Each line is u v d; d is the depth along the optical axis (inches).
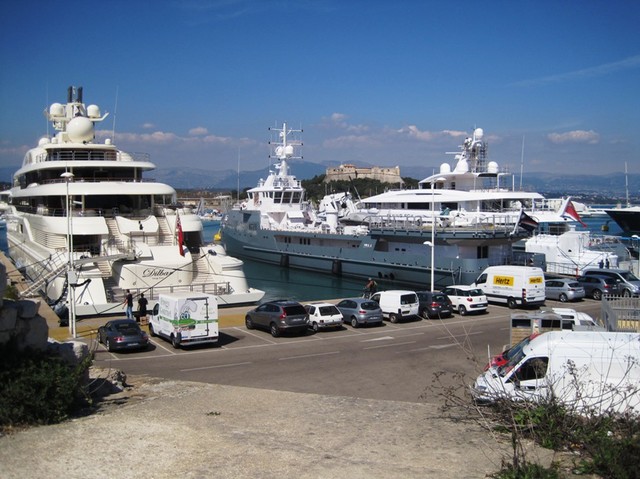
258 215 2527.1
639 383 430.6
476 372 738.2
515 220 1844.2
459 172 2220.7
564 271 1825.8
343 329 1086.4
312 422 442.3
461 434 407.8
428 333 1035.9
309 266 2269.9
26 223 1615.4
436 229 1745.8
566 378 444.1
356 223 2329.0
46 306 1137.4
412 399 610.2
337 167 7303.2
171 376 731.4
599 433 356.5
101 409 471.8
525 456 343.0
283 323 990.4
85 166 1418.6
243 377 725.3
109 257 1181.7
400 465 346.3
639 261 1665.8
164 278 1226.6
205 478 320.5
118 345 869.2
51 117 1732.3
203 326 909.8
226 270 1305.4
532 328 782.5
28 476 316.5
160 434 396.5
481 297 1232.8
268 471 333.1
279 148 2578.7
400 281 1900.8
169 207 1462.8
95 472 324.8
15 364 418.9
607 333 486.9
